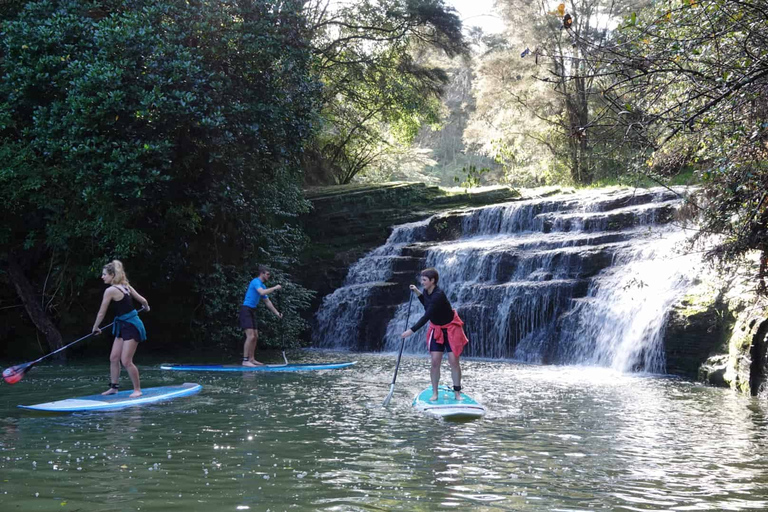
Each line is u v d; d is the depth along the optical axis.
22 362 13.47
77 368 12.51
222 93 13.66
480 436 6.46
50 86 12.69
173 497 4.38
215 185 14.49
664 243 15.31
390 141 36.00
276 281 17.81
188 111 12.69
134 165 12.17
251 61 14.12
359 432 6.60
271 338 17.89
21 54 12.32
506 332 16.59
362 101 29.89
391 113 30.91
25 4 12.94
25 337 14.24
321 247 23.41
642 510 4.19
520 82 31.81
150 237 15.05
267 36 13.84
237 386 10.16
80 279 14.07
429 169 57.53
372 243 23.67
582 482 4.83
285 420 7.25
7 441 6.07
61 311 14.59
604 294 15.13
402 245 22.12
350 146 34.50
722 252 9.62
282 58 14.77
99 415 7.50
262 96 14.55
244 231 17.08
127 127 12.62
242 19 14.08
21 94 12.58
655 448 5.99
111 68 12.06
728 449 5.96
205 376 11.45
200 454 5.62
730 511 4.18
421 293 8.36
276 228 19.48
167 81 12.55
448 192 26.05
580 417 7.59
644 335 13.21
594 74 5.88
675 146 7.65
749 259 10.84
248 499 4.35
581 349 14.87
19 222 14.21
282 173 17.88
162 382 10.52
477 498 4.41
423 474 5.02
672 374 12.47
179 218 14.69
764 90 6.07
